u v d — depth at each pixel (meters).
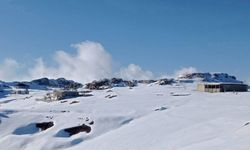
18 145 73.00
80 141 74.19
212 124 66.88
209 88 136.00
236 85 133.75
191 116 77.94
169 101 108.75
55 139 74.81
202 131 63.31
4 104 151.00
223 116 71.94
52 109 103.25
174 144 58.56
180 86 184.12
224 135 56.25
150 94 135.75
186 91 142.75
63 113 92.62
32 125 84.62
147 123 77.88
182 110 87.31
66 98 139.38
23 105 138.00
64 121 85.00
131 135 70.06
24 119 87.25
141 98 123.12
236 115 70.88
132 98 125.25
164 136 65.50
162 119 79.31
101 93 154.25
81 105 112.44
